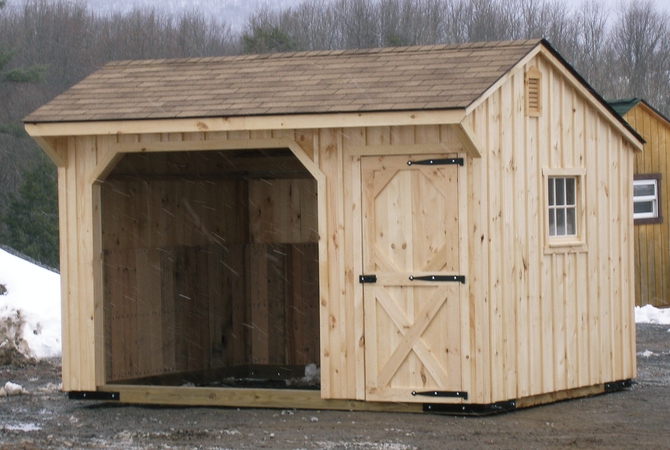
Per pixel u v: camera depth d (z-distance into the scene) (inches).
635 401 393.1
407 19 1722.4
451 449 302.2
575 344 396.2
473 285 349.7
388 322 361.4
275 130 375.2
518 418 352.2
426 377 356.5
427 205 356.2
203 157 498.3
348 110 346.9
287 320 511.5
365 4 1701.5
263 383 494.0
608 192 417.4
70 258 403.5
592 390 408.8
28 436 334.0
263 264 516.1
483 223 348.8
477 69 364.8
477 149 345.4
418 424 340.8
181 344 480.1
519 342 366.0
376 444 309.7
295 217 509.4
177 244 479.2
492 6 1823.3
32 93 1603.1
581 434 324.8
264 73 407.5
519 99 370.3
